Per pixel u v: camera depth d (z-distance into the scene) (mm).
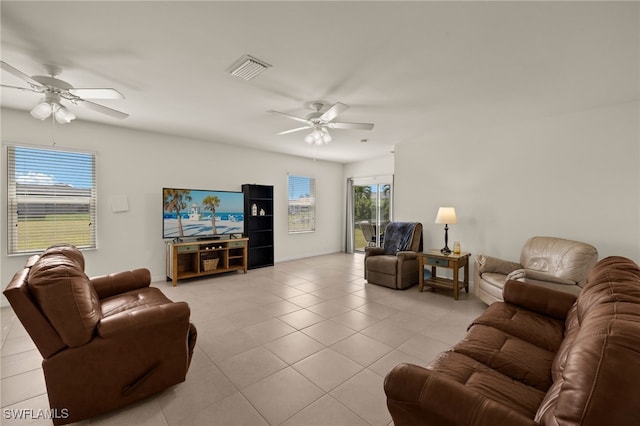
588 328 955
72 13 1734
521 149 3883
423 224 4902
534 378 1400
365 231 7367
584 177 3432
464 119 3799
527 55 2223
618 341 772
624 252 3195
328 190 7508
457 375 1407
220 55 2236
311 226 7133
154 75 2572
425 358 2344
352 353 2422
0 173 3471
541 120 3721
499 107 3340
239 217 5387
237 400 1842
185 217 4770
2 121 3459
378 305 3604
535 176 3779
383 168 6910
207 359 2322
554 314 2037
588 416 715
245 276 5102
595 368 753
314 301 3750
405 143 5152
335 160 7348
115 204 4273
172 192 4641
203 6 1681
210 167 5281
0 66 2033
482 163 4227
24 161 3615
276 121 3980
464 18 1788
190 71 2498
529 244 3566
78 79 2645
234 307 3510
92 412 1663
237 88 2844
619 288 1258
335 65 2381
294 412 1737
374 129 4277
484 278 3439
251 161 5875
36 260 2037
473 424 919
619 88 2812
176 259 4473
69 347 1605
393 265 4297
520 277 2949
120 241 4332
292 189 6711
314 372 2146
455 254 4082
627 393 696
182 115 3715
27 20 1800
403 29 1904
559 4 1659
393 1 1638
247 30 1918
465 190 4410
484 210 4219
